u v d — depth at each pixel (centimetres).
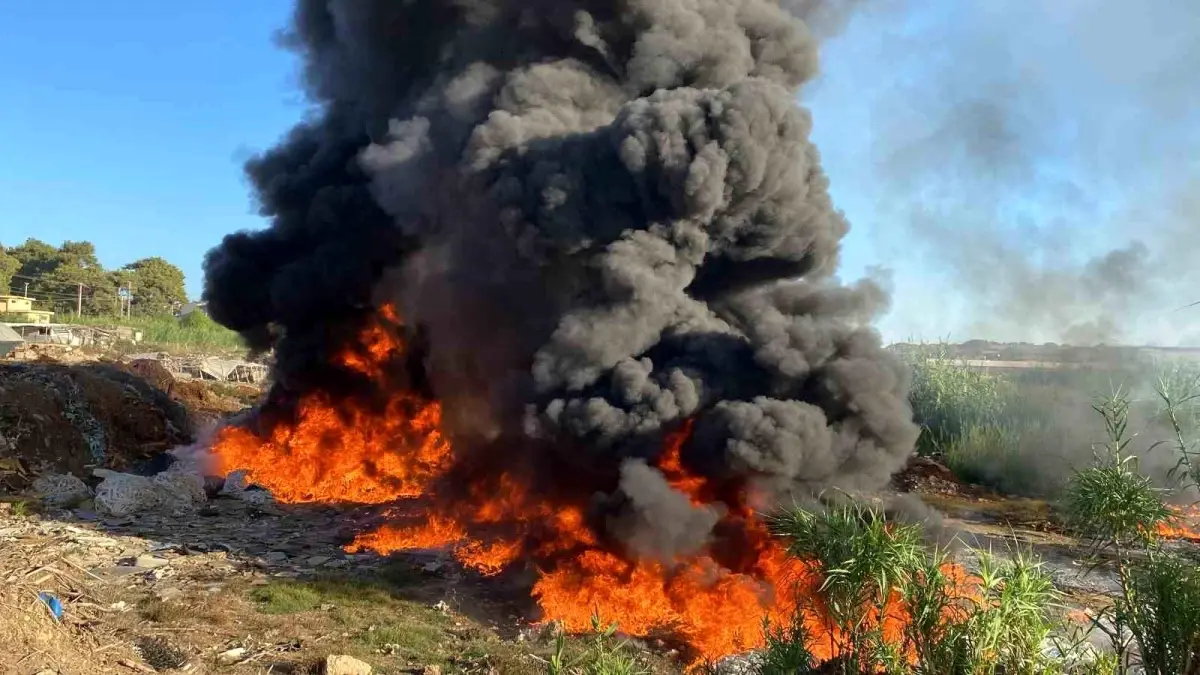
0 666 725
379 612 1065
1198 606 621
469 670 886
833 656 757
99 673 788
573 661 899
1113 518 709
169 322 6431
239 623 994
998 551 1392
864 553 691
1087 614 999
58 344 3931
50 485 1700
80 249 9200
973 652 626
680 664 944
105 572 1174
